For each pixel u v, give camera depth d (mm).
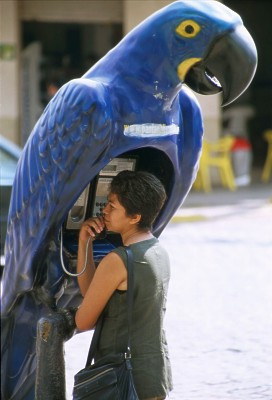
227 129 22844
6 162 10852
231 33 4031
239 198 18609
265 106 28234
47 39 22359
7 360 4977
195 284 10430
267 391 6590
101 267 4156
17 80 19531
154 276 4168
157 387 4141
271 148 22062
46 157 4223
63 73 21953
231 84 4117
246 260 11930
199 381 6848
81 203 4633
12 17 19375
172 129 4371
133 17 19750
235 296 9797
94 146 4094
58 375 4371
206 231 14602
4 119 19484
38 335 4395
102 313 4199
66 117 4094
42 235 4371
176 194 4719
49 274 4562
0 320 4977
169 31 4105
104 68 4270
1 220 9992
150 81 4184
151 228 4590
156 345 4184
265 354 7586
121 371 4059
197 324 8609
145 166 4711
